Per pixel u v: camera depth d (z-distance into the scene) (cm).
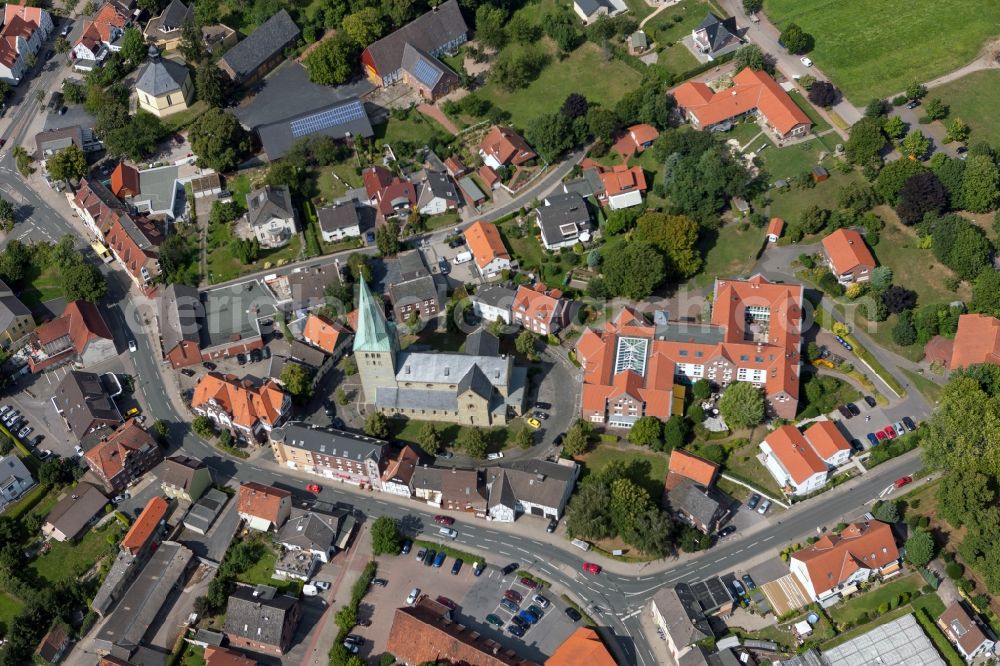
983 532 19388
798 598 19750
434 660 18800
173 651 19962
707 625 19075
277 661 19725
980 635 18238
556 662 18512
